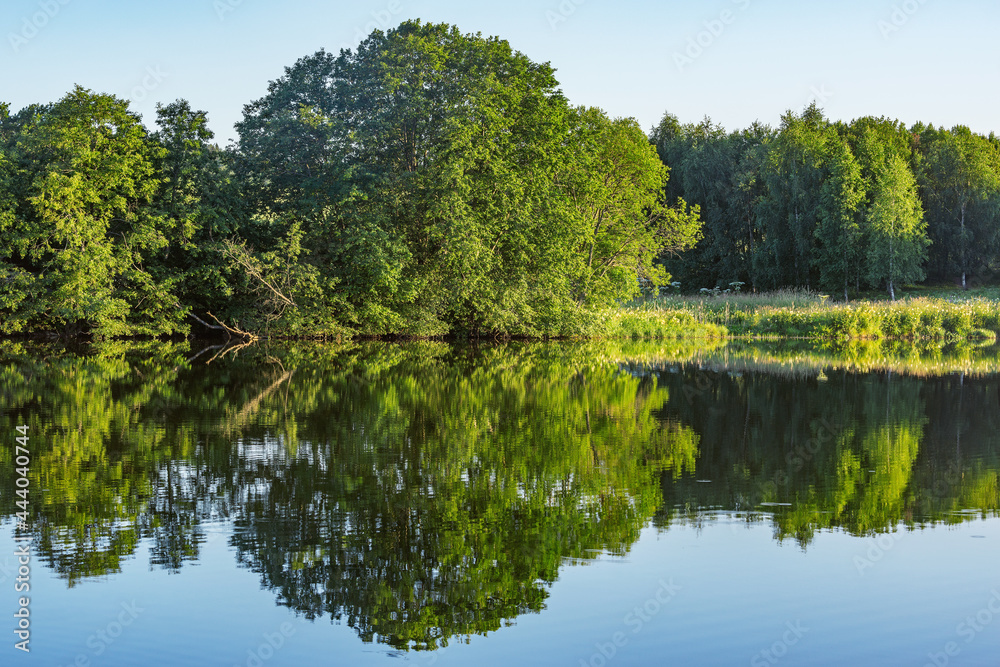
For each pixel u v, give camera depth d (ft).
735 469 36.17
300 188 123.75
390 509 29.68
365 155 121.60
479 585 22.76
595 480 34.04
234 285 120.67
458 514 29.01
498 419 49.14
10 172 111.96
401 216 120.37
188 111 121.29
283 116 120.57
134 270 115.03
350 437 42.93
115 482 33.27
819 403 56.49
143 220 115.34
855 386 66.13
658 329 131.34
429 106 116.47
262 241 127.34
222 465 36.24
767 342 122.31
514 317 118.73
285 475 34.40
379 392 61.62
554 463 37.09
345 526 27.66
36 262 114.42
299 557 24.77
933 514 29.32
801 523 28.30
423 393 61.11
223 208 120.37
